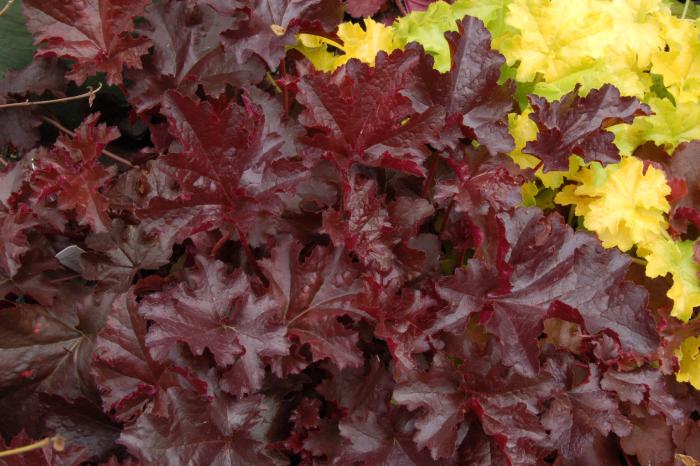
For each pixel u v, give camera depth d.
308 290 0.93
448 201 1.00
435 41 1.05
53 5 0.98
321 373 0.96
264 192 0.93
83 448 0.89
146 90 1.00
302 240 0.96
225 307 0.92
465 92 0.97
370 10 1.09
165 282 0.95
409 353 0.93
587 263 0.94
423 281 0.97
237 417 0.91
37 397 0.94
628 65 1.04
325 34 1.01
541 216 0.95
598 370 0.96
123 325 0.92
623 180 1.01
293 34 0.99
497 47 1.05
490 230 0.96
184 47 1.00
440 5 1.07
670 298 1.00
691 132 1.04
